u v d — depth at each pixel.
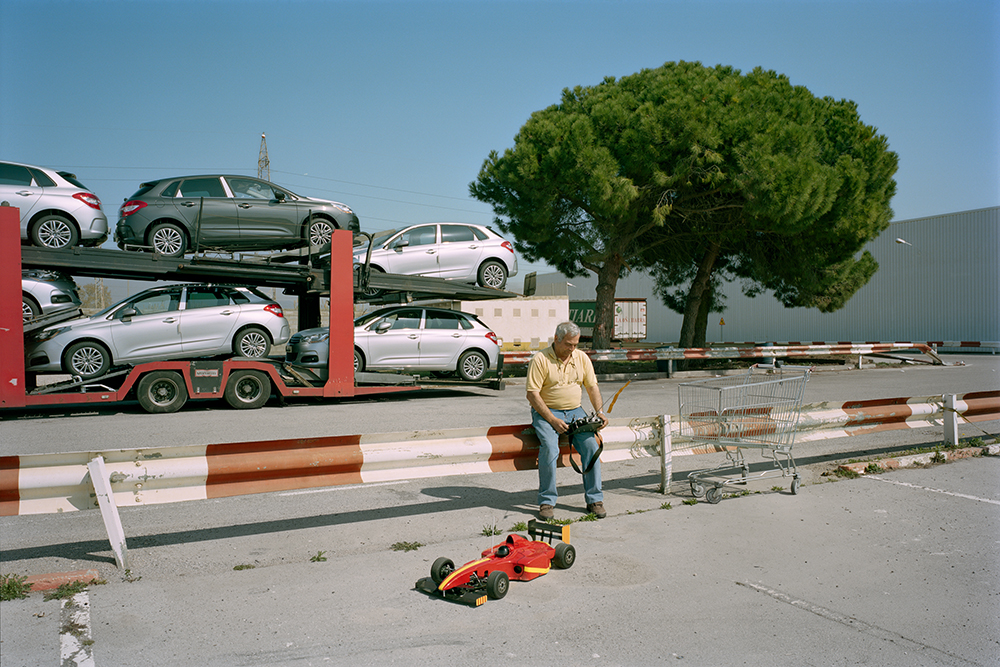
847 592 4.33
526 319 38.12
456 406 14.41
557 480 7.61
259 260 13.84
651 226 21.00
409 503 6.59
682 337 25.78
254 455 5.16
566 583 4.47
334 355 13.98
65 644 3.55
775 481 7.30
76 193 12.13
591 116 19.56
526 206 20.44
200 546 5.26
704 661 3.43
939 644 3.64
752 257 24.66
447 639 3.65
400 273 15.13
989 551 5.09
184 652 3.47
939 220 40.25
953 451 8.37
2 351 11.60
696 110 18.41
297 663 3.38
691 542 5.29
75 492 4.70
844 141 23.25
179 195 12.88
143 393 12.84
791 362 27.81
